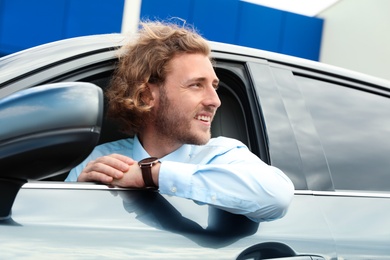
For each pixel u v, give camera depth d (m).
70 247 0.94
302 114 1.52
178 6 10.41
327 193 1.42
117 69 1.32
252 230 1.19
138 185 1.14
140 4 9.95
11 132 0.80
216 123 1.54
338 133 1.56
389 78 9.73
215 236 1.12
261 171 1.20
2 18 8.67
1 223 0.92
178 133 1.31
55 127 0.80
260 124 1.43
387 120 1.71
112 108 1.37
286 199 1.20
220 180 1.17
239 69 1.49
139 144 1.39
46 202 1.00
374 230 1.37
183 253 1.05
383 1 10.23
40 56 1.20
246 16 11.07
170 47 1.30
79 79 1.22
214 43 1.49
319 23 11.82
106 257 0.96
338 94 1.65
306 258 1.20
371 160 1.59
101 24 9.57
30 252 0.90
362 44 10.62
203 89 1.31
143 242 1.02
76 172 1.42
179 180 1.15
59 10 9.16
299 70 1.61
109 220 1.03
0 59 1.24
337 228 1.31
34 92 0.83
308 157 1.45
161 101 1.32
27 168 0.84
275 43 11.40
